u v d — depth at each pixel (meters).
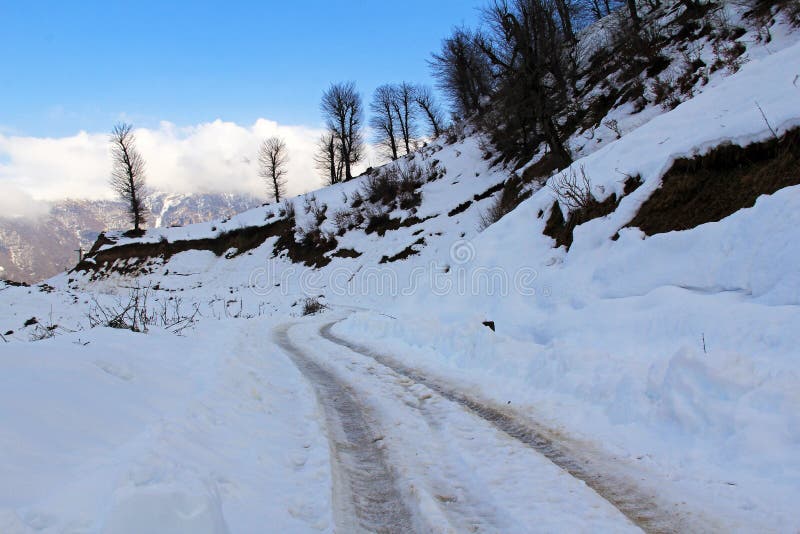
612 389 5.42
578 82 26.80
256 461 4.23
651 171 9.67
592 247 10.00
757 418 3.99
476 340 8.43
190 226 47.81
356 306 23.56
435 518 3.37
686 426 4.37
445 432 5.09
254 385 6.72
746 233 6.66
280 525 3.24
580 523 3.23
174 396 5.18
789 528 3.00
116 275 43.28
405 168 36.38
